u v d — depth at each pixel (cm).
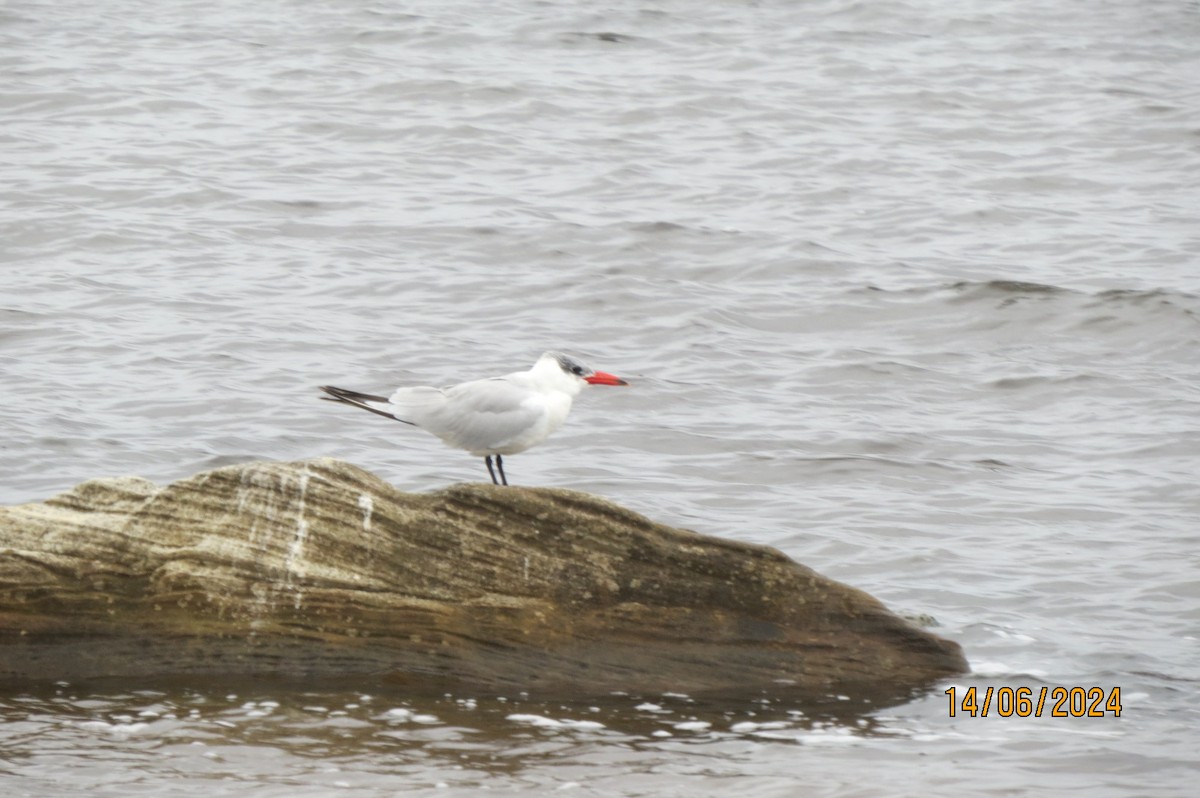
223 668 1055
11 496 1493
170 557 1055
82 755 941
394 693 1047
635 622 1084
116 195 2614
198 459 1605
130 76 3359
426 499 1074
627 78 3466
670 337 2105
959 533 1476
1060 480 1623
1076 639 1220
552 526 1080
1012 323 2183
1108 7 4147
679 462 1672
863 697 1088
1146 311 2188
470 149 2967
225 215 2545
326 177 2772
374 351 1988
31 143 2888
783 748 994
